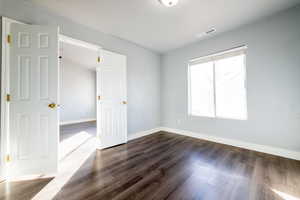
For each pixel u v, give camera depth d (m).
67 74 5.60
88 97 6.33
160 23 2.40
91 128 4.51
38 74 1.77
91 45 2.53
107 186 1.48
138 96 3.46
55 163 1.78
